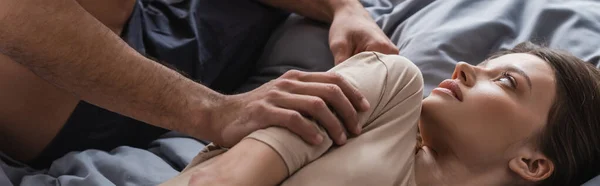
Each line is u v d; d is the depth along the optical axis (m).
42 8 1.05
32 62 1.08
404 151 1.04
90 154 1.25
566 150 1.11
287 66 1.49
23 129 1.26
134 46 1.35
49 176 1.21
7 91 1.21
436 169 1.11
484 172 1.10
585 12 1.41
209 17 1.46
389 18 1.53
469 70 1.12
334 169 0.99
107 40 1.09
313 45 1.49
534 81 1.11
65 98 1.24
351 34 1.40
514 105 1.09
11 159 1.27
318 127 1.01
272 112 1.00
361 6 1.50
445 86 1.12
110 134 1.32
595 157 1.14
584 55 1.33
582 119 1.12
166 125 1.11
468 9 1.48
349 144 1.02
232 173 0.96
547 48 1.20
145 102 1.10
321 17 1.53
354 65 1.09
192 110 1.09
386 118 1.06
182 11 1.46
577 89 1.12
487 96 1.09
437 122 1.11
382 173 1.00
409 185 1.03
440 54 1.38
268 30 1.56
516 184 1.11
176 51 1.39
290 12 1.57
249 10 1.51
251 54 1.53
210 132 1.08
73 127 1.28
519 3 1.46
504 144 1.09
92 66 1.08
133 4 1.36
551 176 1.11
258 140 0.98
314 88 1.03
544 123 1.10
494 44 1.41
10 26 1.05
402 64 1.10
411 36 1.45
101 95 1.11
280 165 0.97
